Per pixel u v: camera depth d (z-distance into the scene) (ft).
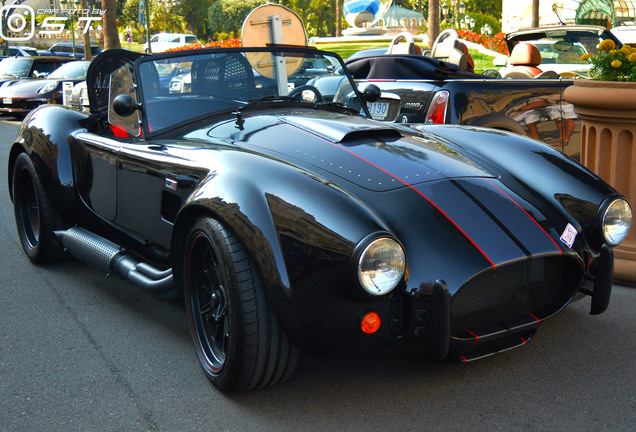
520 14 116.16
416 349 7.25
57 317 10.80
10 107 44.96
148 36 94.27
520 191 8.68
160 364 9.03
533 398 7.94
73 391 8.30
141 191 9.76
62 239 12.17
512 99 17.08
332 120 9.99
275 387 8.32
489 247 7.39
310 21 218.59
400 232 7.34
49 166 12.21
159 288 9.26
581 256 8.29
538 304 8.00
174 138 10.22
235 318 7.35
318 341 7.04
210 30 227.81
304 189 7.36
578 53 23.17
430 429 7.30
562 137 18.11
